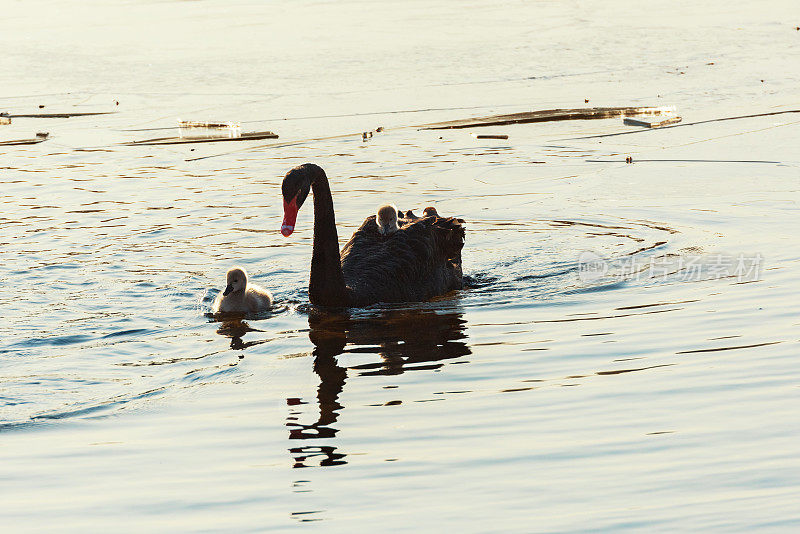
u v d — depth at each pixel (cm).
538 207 1834
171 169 2219
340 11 4762
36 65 3653
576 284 1388
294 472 825
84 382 1062
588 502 755
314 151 2358
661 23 4175
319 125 2641
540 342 1149
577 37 3894
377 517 741
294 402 988
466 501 762
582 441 866
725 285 1334
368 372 1071
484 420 921
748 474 790
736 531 707
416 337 1191
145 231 1719
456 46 3753
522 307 1301
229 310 1305
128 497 789
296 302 1362
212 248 1625
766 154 2156
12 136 2634
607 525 719
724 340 1121
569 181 2022
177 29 4362
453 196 1936
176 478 821
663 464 814
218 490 796
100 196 1980
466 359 1102
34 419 963
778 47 3534
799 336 1120
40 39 4188
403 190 1991
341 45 3856
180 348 1174
